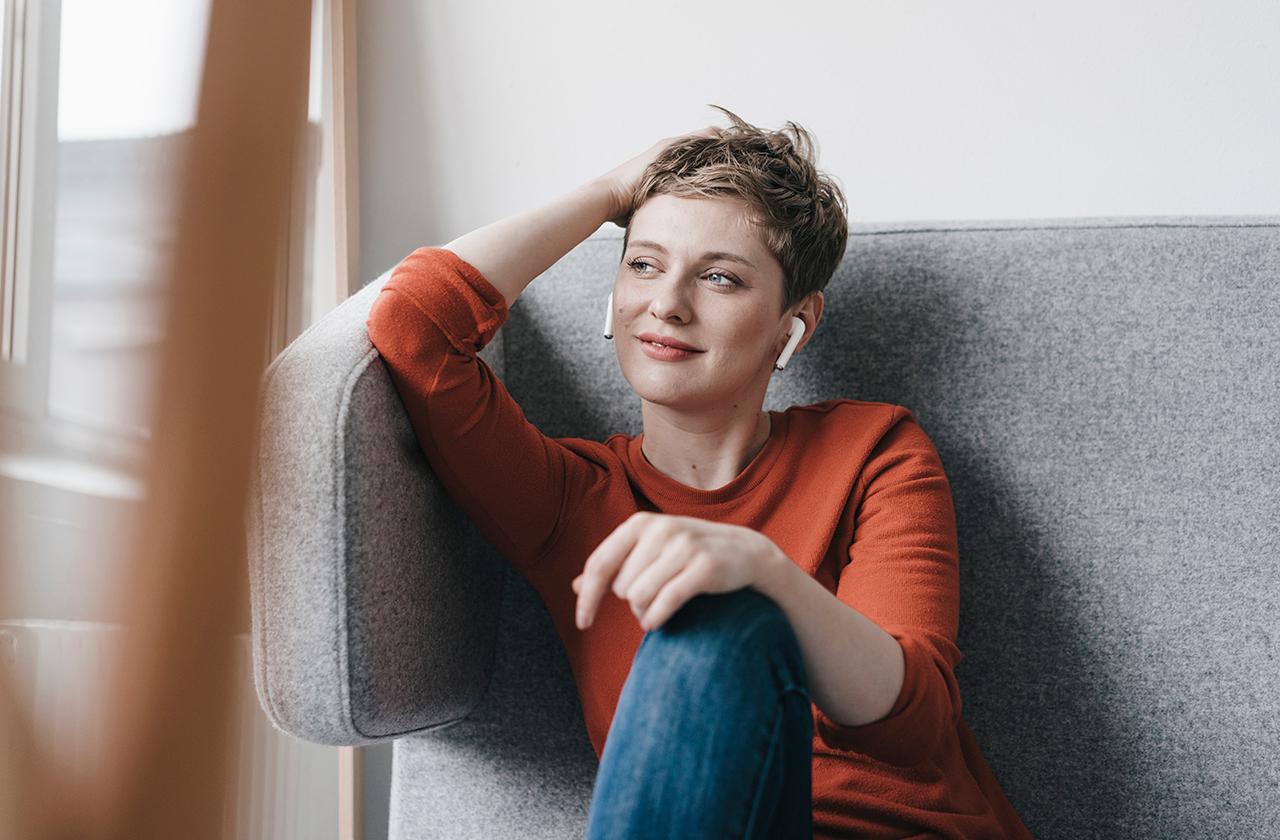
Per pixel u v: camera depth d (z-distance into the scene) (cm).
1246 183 110
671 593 54
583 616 57
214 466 45
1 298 61
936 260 97
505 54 116
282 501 68
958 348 95
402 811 94
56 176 65
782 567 58
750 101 114
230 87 46
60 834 46
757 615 54
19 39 69
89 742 46
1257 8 109
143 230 52
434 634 79
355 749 111
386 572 71
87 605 49
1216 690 88
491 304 78
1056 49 111
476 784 93
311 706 69
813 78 113
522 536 83
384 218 116
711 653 53
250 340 45
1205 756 87
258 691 70
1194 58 110
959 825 74
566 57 115
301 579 68
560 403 100
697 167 83
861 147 113
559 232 85
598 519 84
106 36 67
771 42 114
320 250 105
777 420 89
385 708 72
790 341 89
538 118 116
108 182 62
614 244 100
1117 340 93
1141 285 93
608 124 115
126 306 54
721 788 51
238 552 45
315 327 76
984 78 112
